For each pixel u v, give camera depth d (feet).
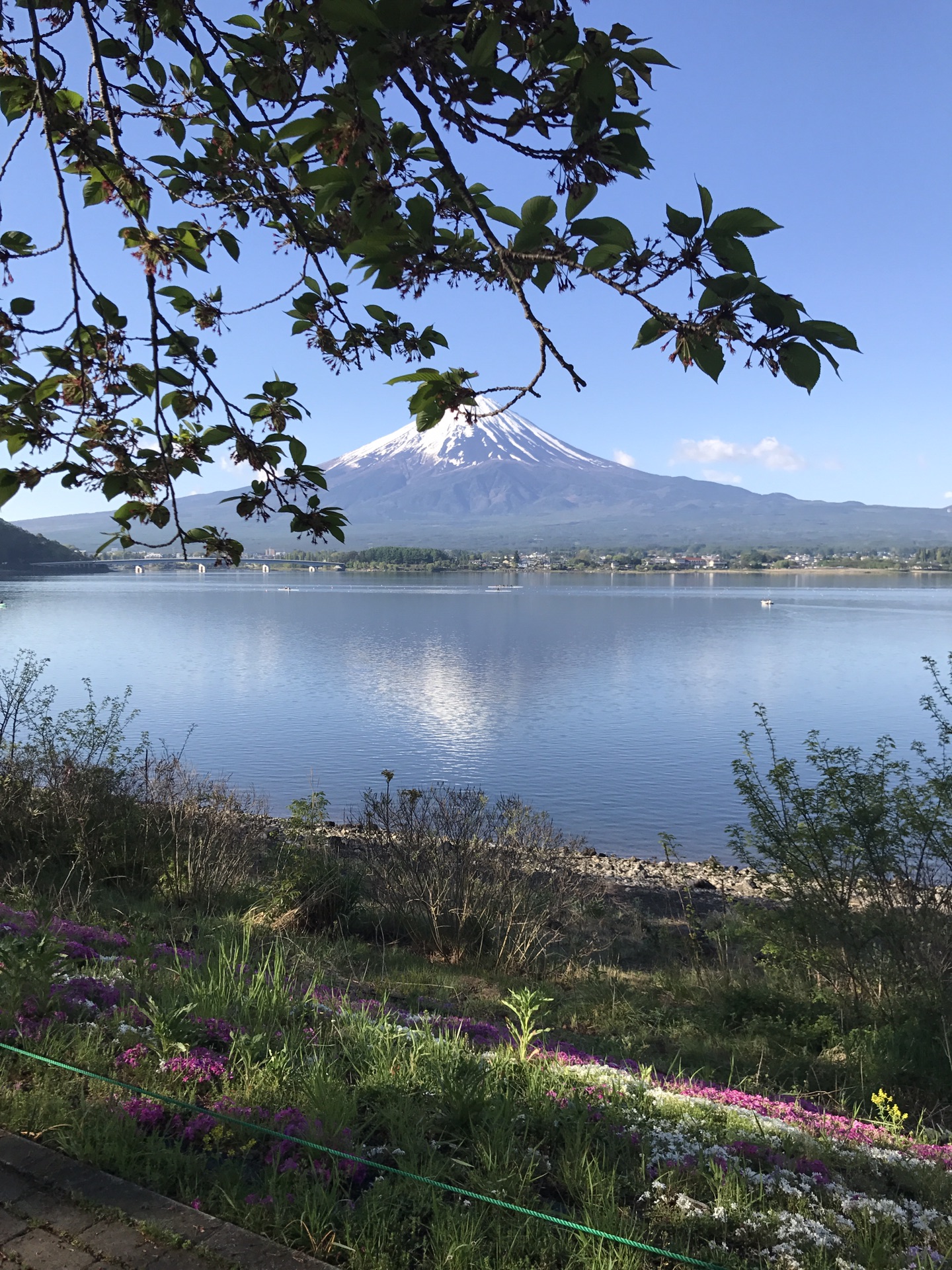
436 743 116.37
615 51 5.21
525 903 34.42
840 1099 21.45
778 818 28.27
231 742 111.24
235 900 32.65
